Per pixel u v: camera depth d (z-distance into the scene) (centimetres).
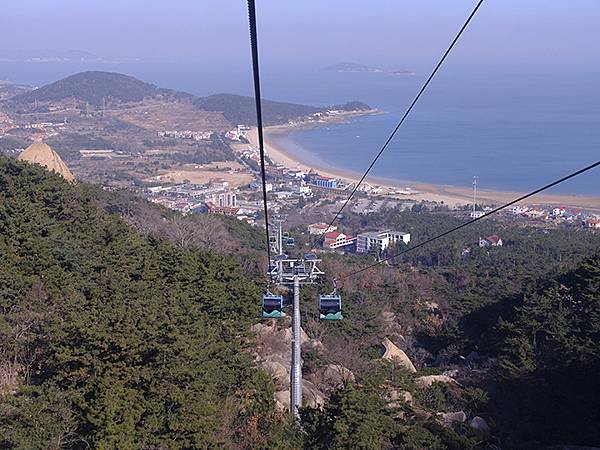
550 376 2817
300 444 1689
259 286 3334
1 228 2720
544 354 3159
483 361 3600
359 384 2428
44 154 5184
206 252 3180
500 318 3906
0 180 3572
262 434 1772
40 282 2273
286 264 2486
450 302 4931
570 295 3881
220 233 5472
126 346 1692
